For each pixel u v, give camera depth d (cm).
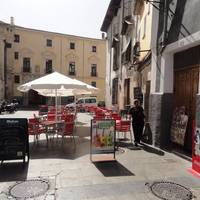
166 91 900
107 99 2672
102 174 612
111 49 2495
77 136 1127
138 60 1432
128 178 587
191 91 803
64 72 4547
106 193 503
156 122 916
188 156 765
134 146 926
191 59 793
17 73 4231
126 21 1675
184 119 818
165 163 708
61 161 718
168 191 518
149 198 485
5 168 653
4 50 3919
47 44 4422
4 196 487
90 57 4706
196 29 689
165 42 875
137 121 937
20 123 664
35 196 486
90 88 1205
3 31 3909
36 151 834
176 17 812
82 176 596
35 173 615
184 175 613
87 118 1972
